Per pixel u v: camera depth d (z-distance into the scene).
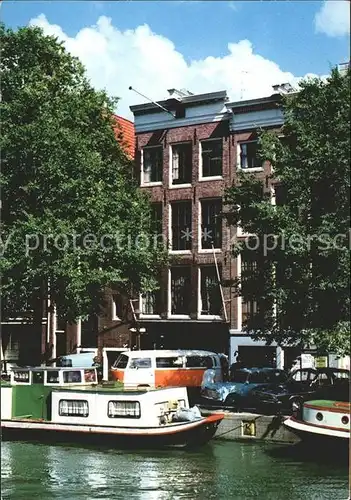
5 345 33.19
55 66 25.98
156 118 32.34
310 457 18.67
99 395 20.83
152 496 14.81
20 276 23.34
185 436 19.61
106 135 26.66
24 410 22.02
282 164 20.11
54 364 29.78
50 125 23.53
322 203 19.47
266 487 15.55
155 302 31.64
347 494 14.80
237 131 30.19
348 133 18.92
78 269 23.50
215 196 30.55
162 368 25.50
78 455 19.11
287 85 29.70
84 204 24.08
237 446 20.23
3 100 24.56
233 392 23.12
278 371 23.80
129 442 20.14
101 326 32.50
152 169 32.53
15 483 15.89
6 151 23.30
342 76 19.58
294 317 19.84
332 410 18.33
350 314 18.78
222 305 29.98
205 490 15.26
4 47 24.84
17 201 24.08
